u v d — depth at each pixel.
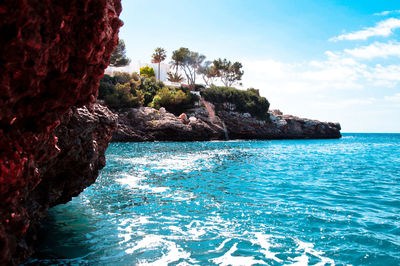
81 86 3.27
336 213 7.25
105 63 3.56
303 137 75.31
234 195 9.38
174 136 50.94
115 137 45.69
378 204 8.16
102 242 5.36
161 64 79.75
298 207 7.84
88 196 9.19
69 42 2.70
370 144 51.47
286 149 33.94
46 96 2.82
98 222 6.56
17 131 2.55
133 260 4.61
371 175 13.82
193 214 7.22
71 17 2.57
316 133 77.44
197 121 54.81
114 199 8.80
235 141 56.38
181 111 59.66
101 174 13.65
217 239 5.54
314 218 6.82
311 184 11.35
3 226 2.56
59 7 2.42
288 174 14.02
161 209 7.69
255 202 8.45
